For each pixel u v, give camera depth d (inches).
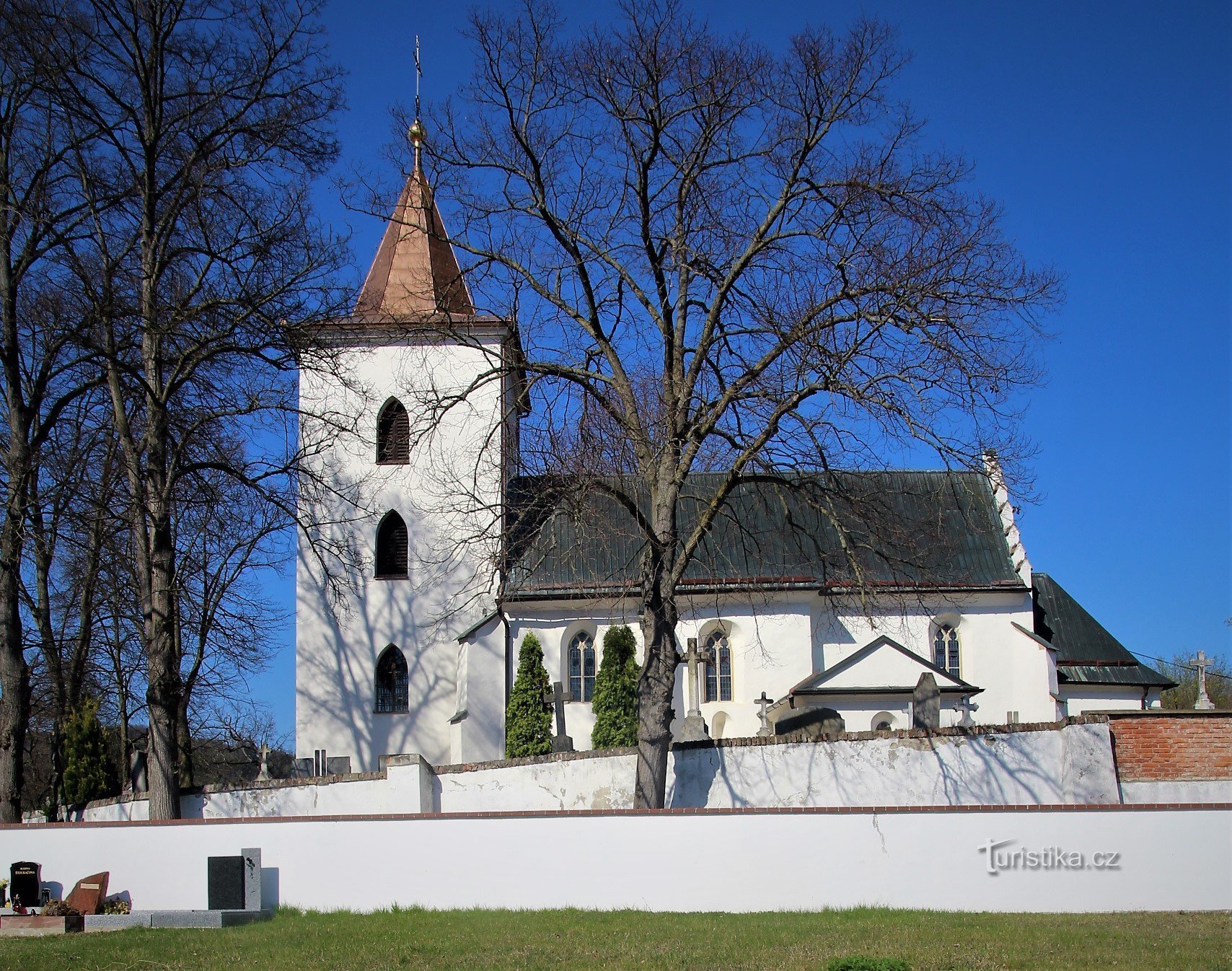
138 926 746.8
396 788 1040.2
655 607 1003.9
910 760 975.0
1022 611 1539.1
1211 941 610.2
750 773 1000.2
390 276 1651.1
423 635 1552.7
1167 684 1594.5
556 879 770.2
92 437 1213.1
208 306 1058.1
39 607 1328.7
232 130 1068.5
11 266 1094.4
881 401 906.1
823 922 681.6
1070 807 741.9
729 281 1003.3
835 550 1508.4
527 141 1016.2
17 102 1053.8
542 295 1040.8
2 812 1051.9
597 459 1012.5
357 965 594.2
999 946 599.5
